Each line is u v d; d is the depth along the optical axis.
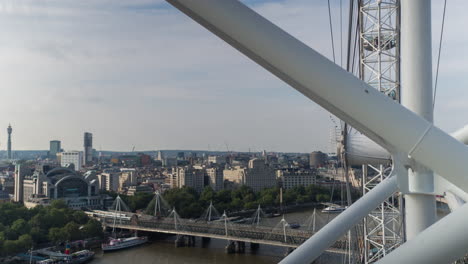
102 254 90.81
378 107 4.91
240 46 5.47
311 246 9.25
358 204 9.48
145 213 141.62
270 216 151.75
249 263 80.44
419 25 7.58
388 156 12.51
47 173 179.62
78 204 168.75
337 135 14.48
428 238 4.42
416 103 7.63
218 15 5.03
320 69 4.98
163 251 94.12
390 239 34.81
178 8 5.39
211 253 91.56
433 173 6.59
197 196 184.38
